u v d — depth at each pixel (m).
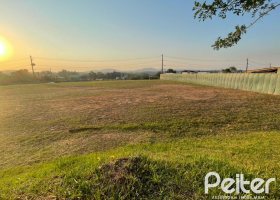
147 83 38.06
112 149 6.14
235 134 7.06
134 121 9.11
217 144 6.02
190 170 3.74
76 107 13.77
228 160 4.50
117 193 3.22
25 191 3.50
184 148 5.74
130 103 14.36
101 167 3.71
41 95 22.89
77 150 6.32
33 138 7.68
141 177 3.49
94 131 8.06
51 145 6.91
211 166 3.92
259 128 7.66
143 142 6.62
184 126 8.05
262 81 19.64
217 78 28.55
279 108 10.82
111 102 15.27
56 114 11.78
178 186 3.38
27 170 5.04
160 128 7.96
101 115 10.80
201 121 8.59
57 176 3.81
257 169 4.09
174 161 4.05
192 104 12.88
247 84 21.95
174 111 10.79
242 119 8.77
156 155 4.73
